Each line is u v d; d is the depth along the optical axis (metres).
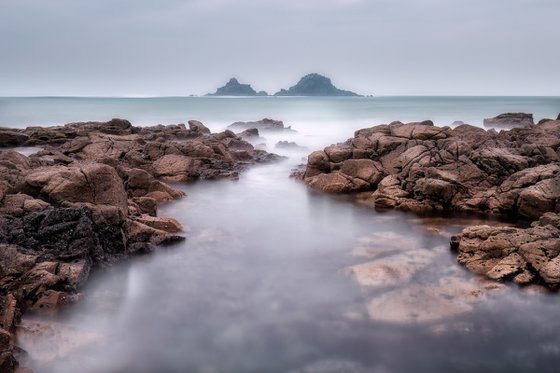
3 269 10.66
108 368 9.09
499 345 9.97
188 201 23.02
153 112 106.50
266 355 9.74
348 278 13.20
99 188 15.61
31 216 13.15
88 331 10.13
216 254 15.38
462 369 9.26
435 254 14.86
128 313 11.29
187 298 12.23
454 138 25.83
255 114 101.00
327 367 9.33
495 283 12.31
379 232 17.61
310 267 14.23
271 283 13.14
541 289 11.89
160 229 16.81
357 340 10.21
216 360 9.56
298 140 56.47
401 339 10.20
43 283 10.69
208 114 100.88
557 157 23.50
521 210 18.81
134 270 13.95
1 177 16.80
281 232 17.92
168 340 10.23
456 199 20.31
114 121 43.72
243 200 23.59
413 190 21.47
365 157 26.95
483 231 14.34
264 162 35.59
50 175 15.67
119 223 14.16
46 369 8.77
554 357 9.61
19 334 9.30
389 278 13.02
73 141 32.97
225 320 11.12
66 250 12.36
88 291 11.98
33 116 88.75
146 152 31.06
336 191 24.88
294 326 10.83
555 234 13.55
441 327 10.57
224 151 33.53
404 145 26.14
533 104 156.62
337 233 17.67
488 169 21.61
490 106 136.88
